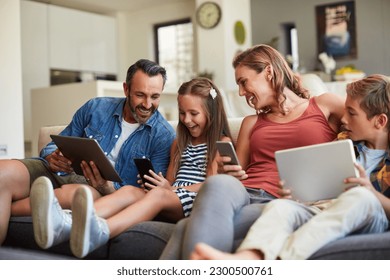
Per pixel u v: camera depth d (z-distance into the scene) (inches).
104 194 85.9
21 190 81.7
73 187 81.6
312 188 66.1
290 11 384.8
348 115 72.0
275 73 83.7
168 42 380.8
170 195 76.0
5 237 78.6
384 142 71.1
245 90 85.3
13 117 196.5
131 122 99.3
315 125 81.4
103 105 102.0
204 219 56.9
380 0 354.9
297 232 56.7
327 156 64.2
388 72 354.6
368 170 70.9
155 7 376.8
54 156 88.4
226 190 61.0
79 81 354.9
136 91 93.7
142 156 96.3
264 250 54.4
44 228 63.9
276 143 82.7
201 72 309.7
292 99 85.0
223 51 307.7
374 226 59.8
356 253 54.5
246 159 87.7
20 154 198.7
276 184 79.6
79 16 354.0
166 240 66.0
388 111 69.8
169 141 97.3
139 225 69.1
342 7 366.3
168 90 271.0
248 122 88.5
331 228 56.2
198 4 316.5
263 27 396.2
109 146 97.7
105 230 65.8
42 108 274.5
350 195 57.8
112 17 381.4
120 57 386.3
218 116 91.2
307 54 380.2
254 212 64.2
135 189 77.9
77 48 352.2
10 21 196.2
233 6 314.7
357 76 287.6
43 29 331.0
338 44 368.8
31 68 324.5
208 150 89.7
